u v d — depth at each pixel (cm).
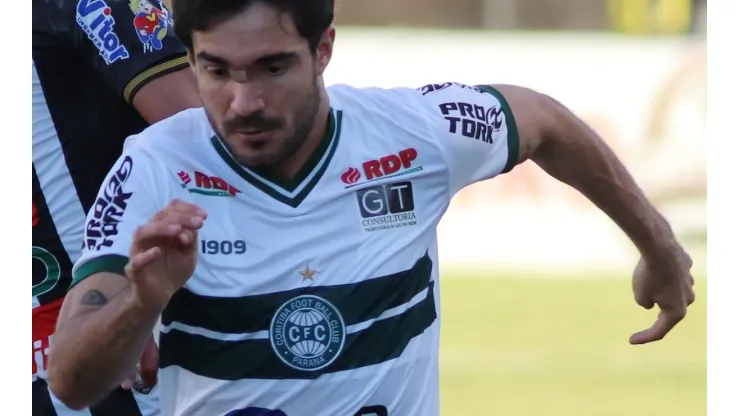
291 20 632
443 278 3312
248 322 678
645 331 876
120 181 680
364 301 697
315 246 691
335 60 3625
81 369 624
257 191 688
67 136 909
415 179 724
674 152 3709
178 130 700
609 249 3550
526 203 3553
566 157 811
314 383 686
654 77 3697
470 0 4716
